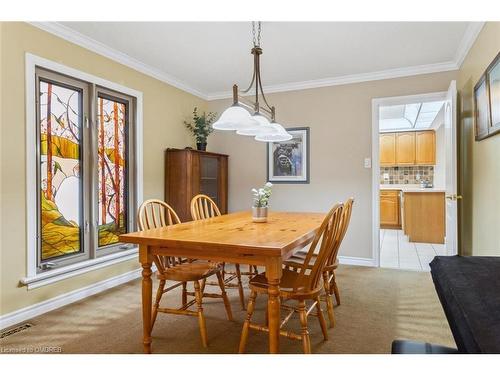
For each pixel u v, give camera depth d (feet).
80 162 9.82
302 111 14.24
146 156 12.26
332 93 13.69
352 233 13.41
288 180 14.60
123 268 11.08
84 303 9.08
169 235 6.49
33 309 8.20
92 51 9.97
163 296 9.52
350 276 11.55
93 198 10.09
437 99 12.07
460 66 11.40
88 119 10.00
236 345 6.69
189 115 14.82
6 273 7.70
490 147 8.04
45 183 8.78
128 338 7.00
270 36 9.55
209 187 14.32
